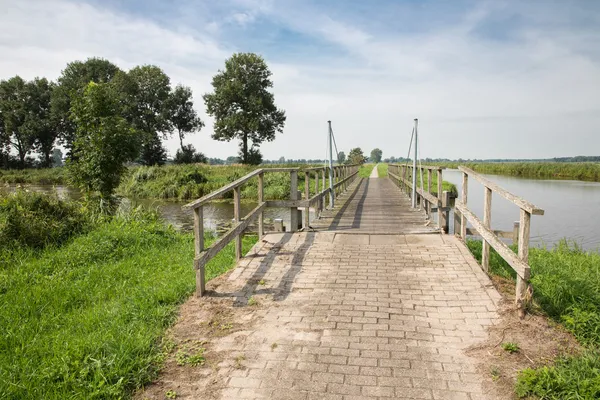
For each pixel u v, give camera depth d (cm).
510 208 1733
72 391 284
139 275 589
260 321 399
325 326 385
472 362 320
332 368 316
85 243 726
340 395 283
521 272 370
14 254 646
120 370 305
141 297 464
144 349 338
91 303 479
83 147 1243
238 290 477
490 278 488
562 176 4078
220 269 598
